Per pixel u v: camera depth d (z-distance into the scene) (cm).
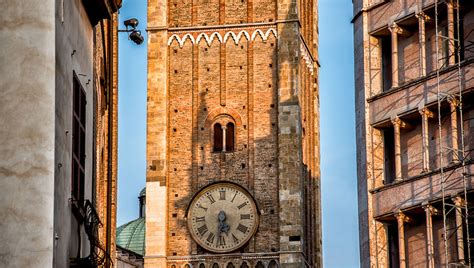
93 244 6225
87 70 6506
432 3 8406
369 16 8888
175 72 13988
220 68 13938
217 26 14000
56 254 5434
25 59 5394
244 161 13675
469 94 8050
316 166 14825
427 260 8138
